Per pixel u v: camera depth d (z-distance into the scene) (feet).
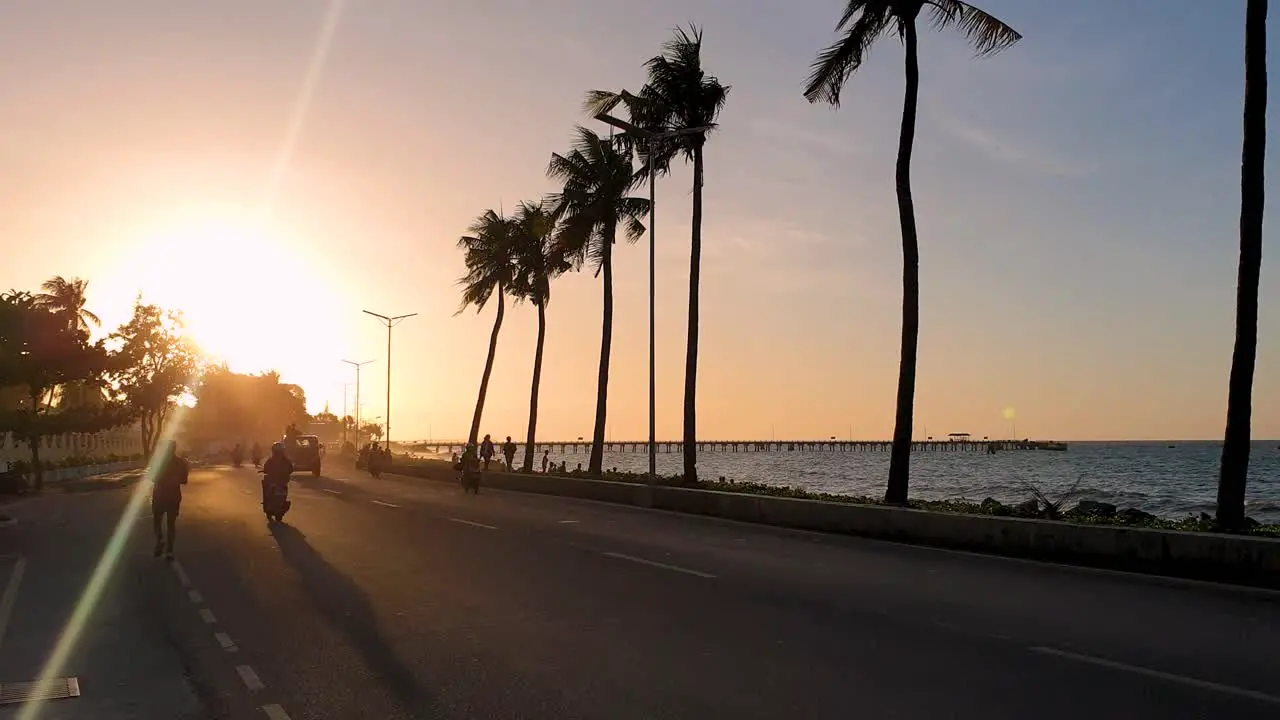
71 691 26.27
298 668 28.19
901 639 30.68
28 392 142.20
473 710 23.52
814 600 38.42
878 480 280.72
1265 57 51.90
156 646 31.81
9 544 63.52
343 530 69.82
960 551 54.60
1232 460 51.78
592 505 96.22
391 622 34.91
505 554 54.95
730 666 27.32
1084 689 24.36
